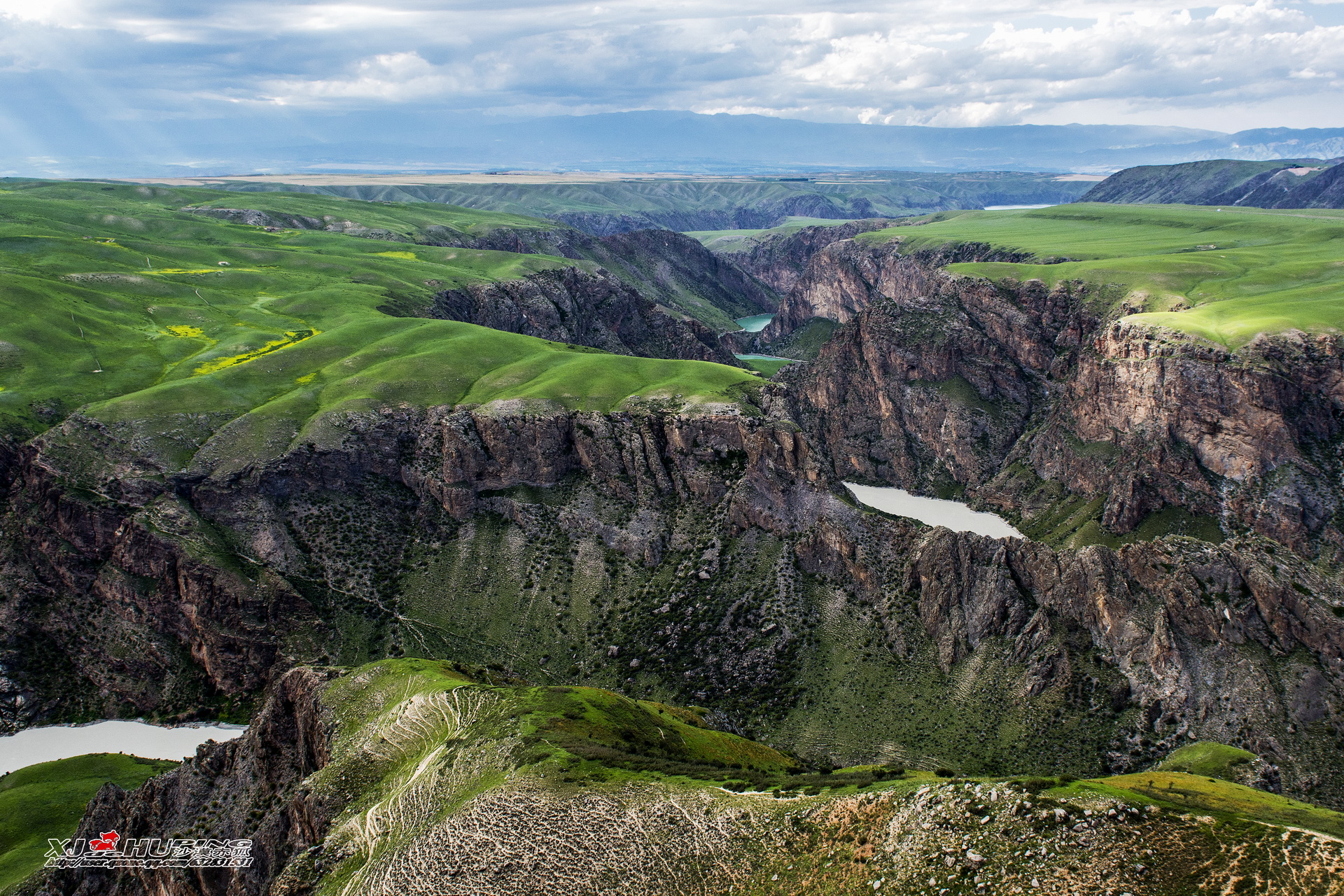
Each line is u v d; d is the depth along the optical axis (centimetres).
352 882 7800
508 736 9262
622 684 15638
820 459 17538
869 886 6669
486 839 7681
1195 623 13750
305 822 9375
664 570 17225
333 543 17662
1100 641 14150
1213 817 6475
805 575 16550
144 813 11206
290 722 11438
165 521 16950
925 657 14912
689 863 7275
